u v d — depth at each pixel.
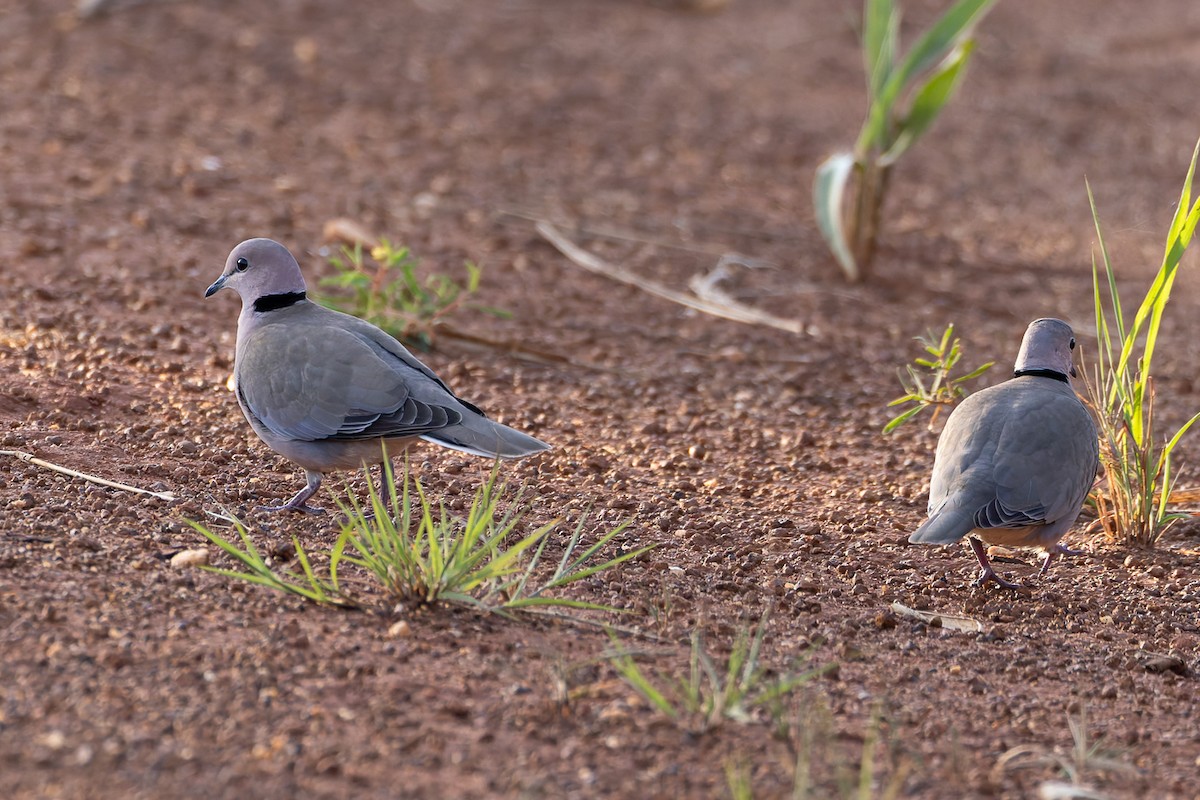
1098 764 7.48
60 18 28.97
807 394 15.63
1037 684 8.80
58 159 20.92
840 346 17.50
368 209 20.75
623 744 7.23
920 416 15.08
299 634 8.12
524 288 18.52
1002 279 21.12
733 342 17.34
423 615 8.67
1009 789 7.16
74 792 6.28
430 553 8.88
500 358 15.80
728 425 14.33
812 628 9.32
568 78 31.14
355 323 10.78
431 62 30.62
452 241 19.92
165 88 25.77
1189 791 7.28
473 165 24.20
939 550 11.30
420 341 15.80
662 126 28.50
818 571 10.52
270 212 19.80
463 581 8.85
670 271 20.06
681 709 7.69
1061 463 9.98
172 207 19.38
